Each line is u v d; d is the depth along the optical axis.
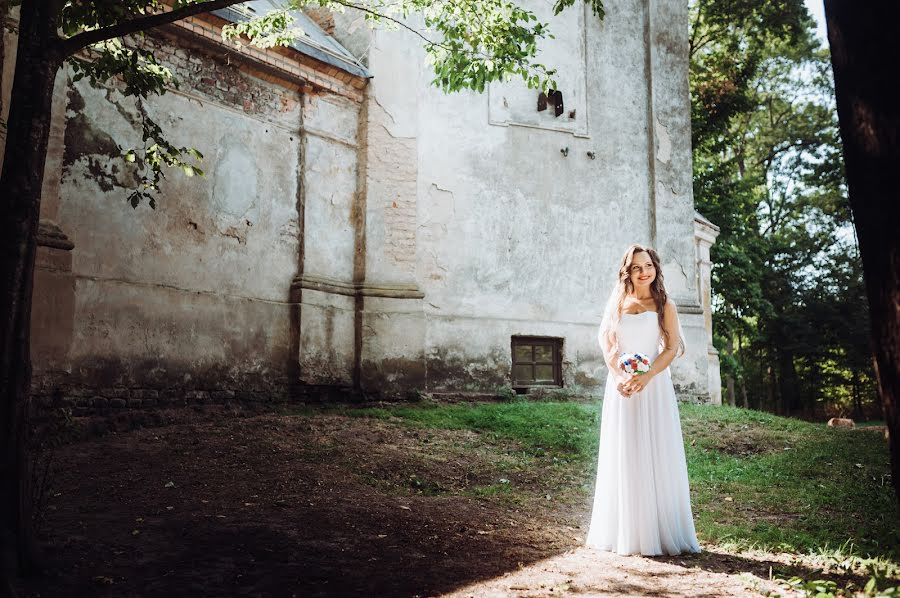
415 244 11.98
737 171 33.97
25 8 4.23
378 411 9.89
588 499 6.78
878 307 2.94
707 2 24.84
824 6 3.20
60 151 8.27
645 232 14.27
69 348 8.16
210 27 9.75
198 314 9.54
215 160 9.92
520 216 13.05
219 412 9.30
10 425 3.89
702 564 4.41
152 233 9.13
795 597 3.69
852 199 3.07
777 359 33.84
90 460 6.58
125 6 5.46
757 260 27.30
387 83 11.95
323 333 10.96
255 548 4.46
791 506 6.38
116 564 4.10
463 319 12.34
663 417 4.80
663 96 14.67
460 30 7.20
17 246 3.99
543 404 11.52
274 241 10.62
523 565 4.36
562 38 13.74
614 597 3.71
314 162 11.20
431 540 4.84
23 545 3.87
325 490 5.97
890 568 4.16
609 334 4.93
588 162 13.80
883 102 2.90
